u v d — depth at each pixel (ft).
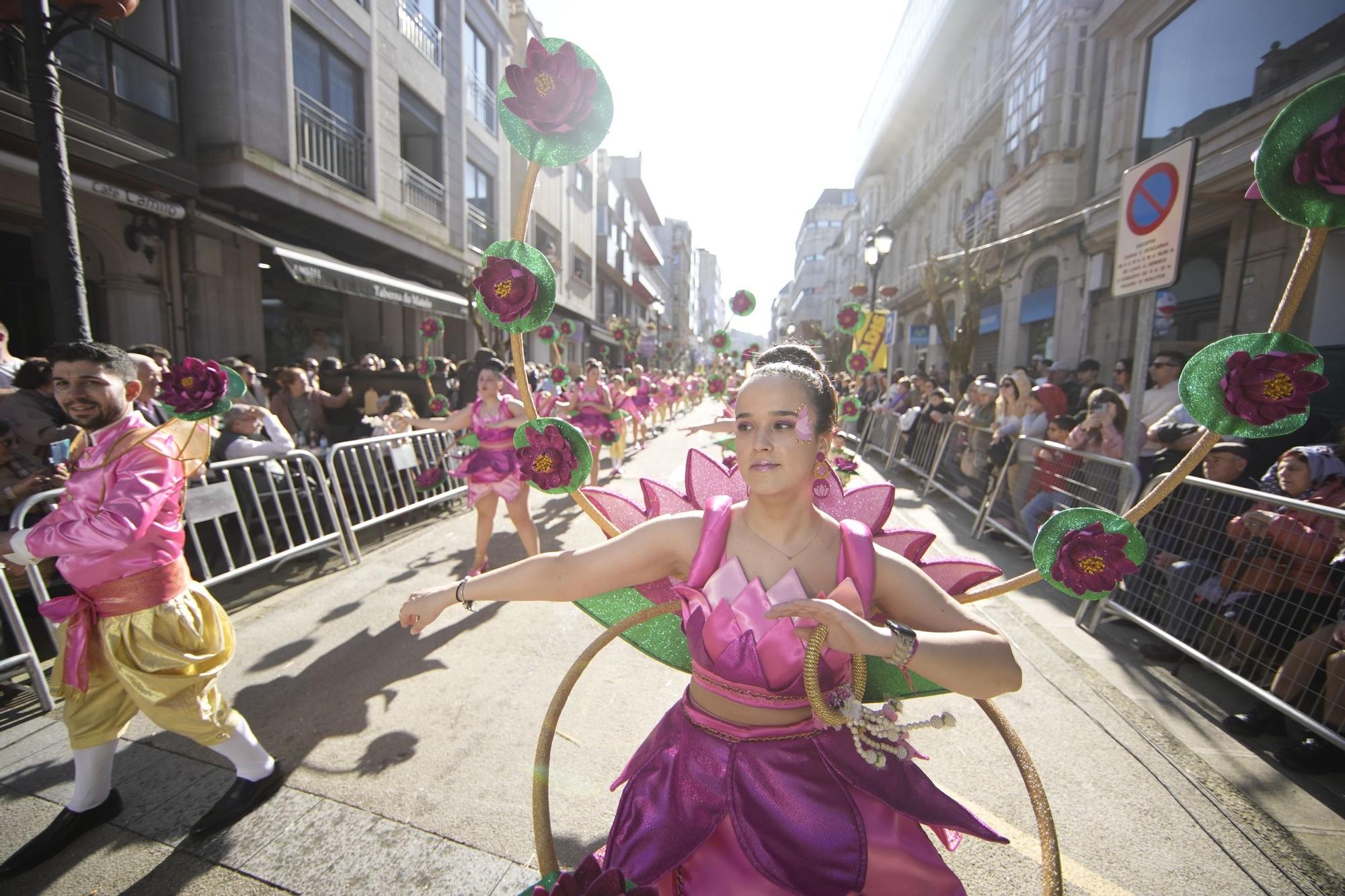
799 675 4.48
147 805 8.12
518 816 8.00
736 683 4.58
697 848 4.29
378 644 12.69
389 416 22.76
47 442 12.46
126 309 26.13
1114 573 5.06
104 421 6.90
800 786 4.41
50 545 6.52
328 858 7.34
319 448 21.83
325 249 39.22
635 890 3.74
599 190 102.89
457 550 19.10
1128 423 15.26
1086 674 11.84
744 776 4.47
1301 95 4.19
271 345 37.14
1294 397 4.49
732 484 5.60
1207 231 31.86
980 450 24.48
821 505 5.55
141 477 6.73
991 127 58.85
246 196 29.43
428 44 44.57
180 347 28.43
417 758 9.13
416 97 43.32
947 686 3.93
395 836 7.67
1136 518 5.08
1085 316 41.96
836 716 4.26
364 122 36.86
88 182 22.31
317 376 26.76
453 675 11.48
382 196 38.04
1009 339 52.24
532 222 65.87
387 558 18.22
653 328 114.73
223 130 27.71
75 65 23.16
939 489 27.78
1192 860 7.43
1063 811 8.21
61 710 10.32
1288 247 27.07
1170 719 10.48
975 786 8.68
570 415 27.91
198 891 6.91
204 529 15.33
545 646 12.62
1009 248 51.72
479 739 9.61
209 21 27.25
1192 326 33.42
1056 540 5.24
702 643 4.65
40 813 8.04
